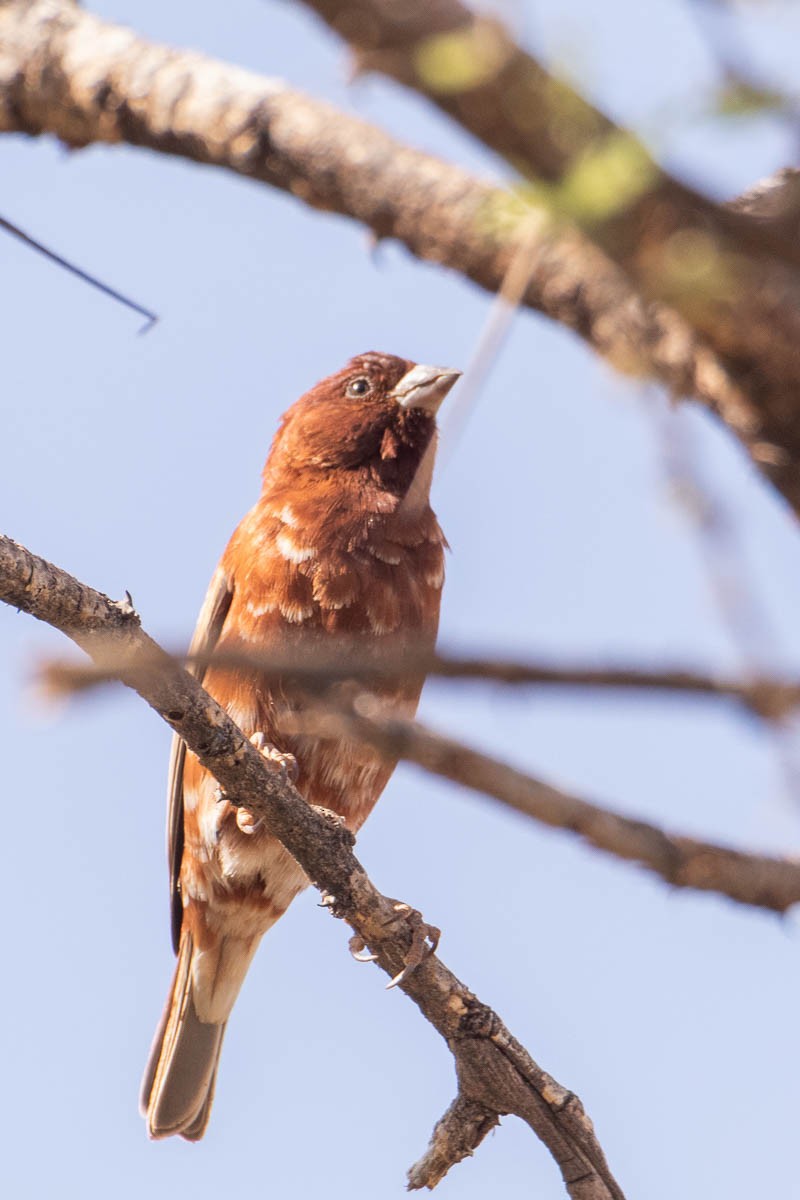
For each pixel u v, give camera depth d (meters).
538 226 4.02
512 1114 8.85
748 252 3.43
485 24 3.17
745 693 2.89
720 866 3.74
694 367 4.16
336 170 6.06
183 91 6.78
